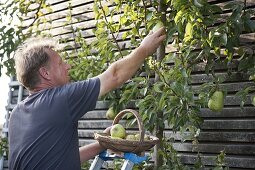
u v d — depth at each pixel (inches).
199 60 150.9
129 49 184.4
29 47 95.3
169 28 134.6
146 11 152.8
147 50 99.8
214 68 150.9
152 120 144.2
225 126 157.3
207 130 163.2
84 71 181.0
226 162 156.5
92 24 208.8
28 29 231.5
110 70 95.1
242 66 138.4
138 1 156.0
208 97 139.9
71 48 211.6
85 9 212.1
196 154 165.8
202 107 164.1
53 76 95.2
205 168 162.2
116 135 111.8
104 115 202.5
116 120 117.5
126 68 96.3
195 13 129.4
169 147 150.6
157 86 138.6
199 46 147.3
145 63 152.6
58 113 89.4
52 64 95.0
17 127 94.0
